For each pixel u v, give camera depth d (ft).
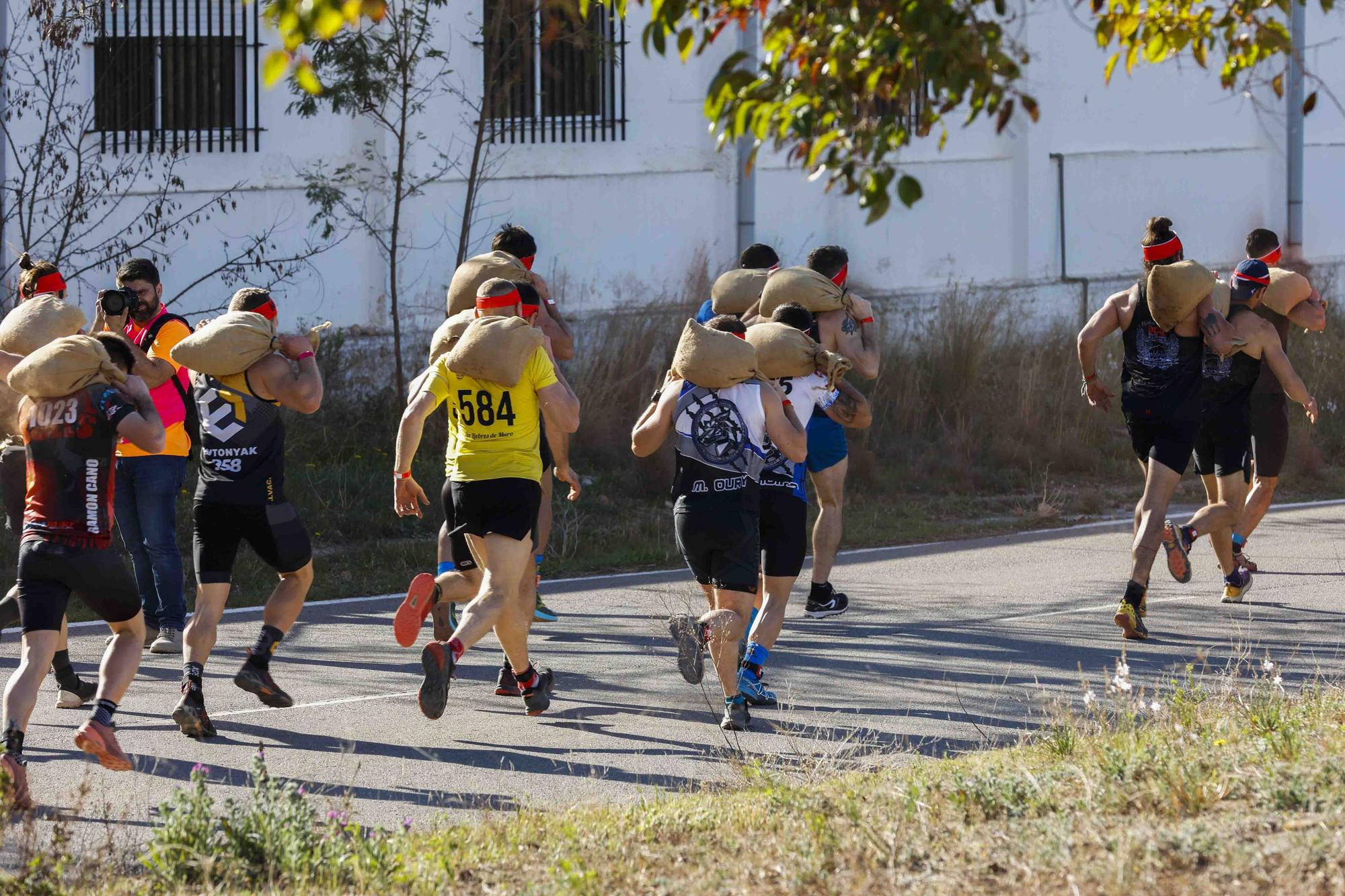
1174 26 38.11
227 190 101.86
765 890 30.73
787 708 50.70
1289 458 109.09
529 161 114.73
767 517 48.88
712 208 124.47
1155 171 150.20
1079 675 54.65
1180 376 59.52
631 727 48.70
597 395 103.24
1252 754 37.68
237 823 34.86
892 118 28.81
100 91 97.96
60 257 90.99
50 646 39.58
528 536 46.14
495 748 46.34
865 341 60.95
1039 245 143.13
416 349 108.88
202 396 46.37
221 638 62.23
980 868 30.58
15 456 50.24
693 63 122.01
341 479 90.27
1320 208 163.12
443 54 100.32
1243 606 66.64
